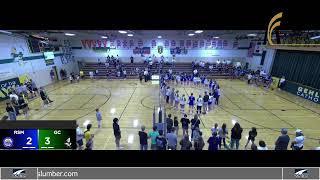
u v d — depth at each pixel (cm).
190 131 1023
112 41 2728
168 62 2734
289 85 1891
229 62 2725
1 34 1541
